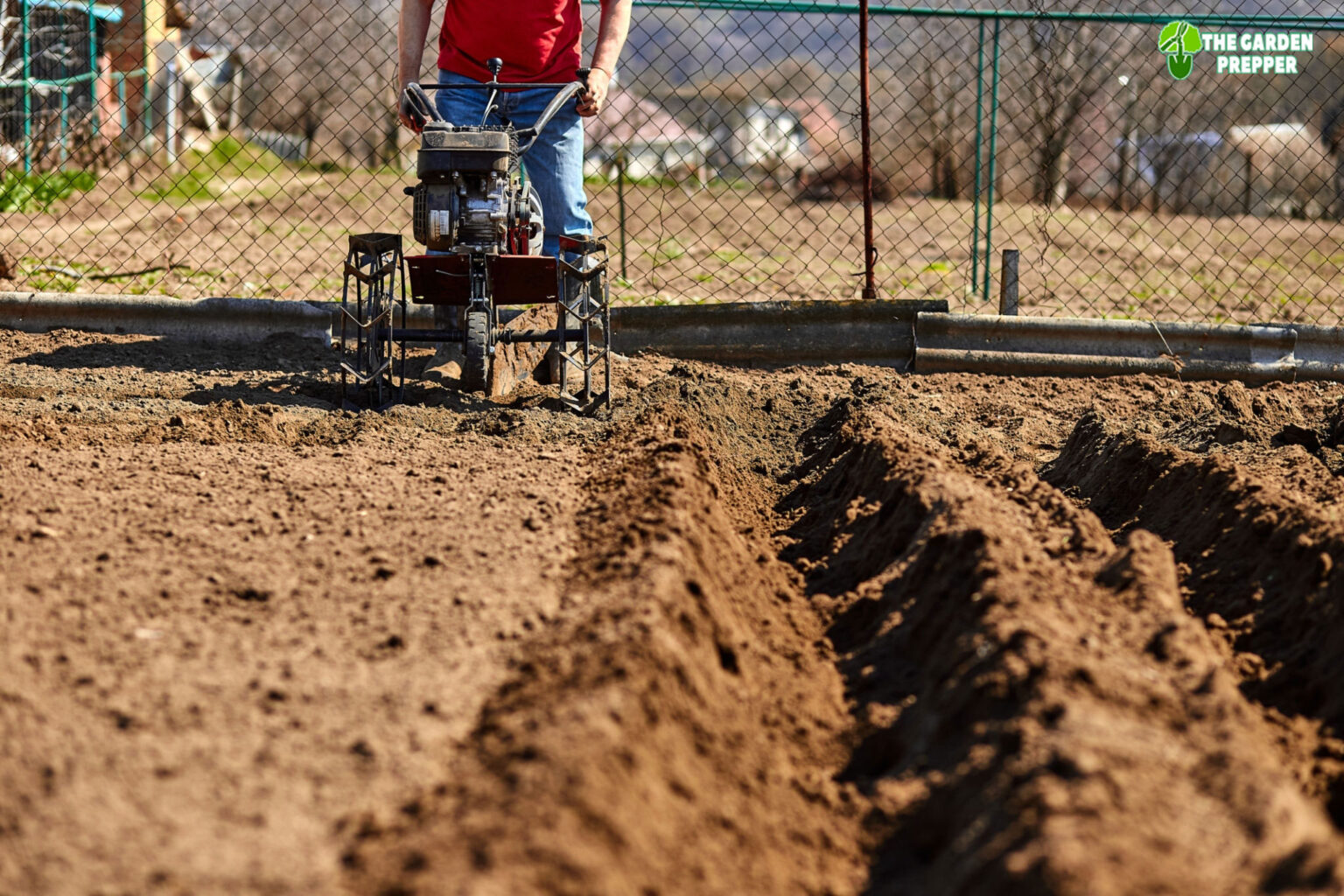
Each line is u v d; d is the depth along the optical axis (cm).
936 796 398
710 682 459
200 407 845
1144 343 1059
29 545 541
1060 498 645
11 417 768
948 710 436
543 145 945
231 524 588
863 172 1085
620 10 930
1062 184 2866
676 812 373
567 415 833
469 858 324
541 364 992
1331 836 360
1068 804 342
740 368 1059
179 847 339
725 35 1409
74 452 704
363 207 2386
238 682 429
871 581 580
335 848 344
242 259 1622
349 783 372
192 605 491
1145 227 2686
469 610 492
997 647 445
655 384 898
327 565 539
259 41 2827
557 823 333
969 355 1057
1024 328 1059
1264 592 577
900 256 1975
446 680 434
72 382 912
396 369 988
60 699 409
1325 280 1891
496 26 917
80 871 328
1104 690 407
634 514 583
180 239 1838
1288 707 504
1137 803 344
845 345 1066
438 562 543
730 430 858
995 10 1258
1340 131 2975
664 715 411
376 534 582
